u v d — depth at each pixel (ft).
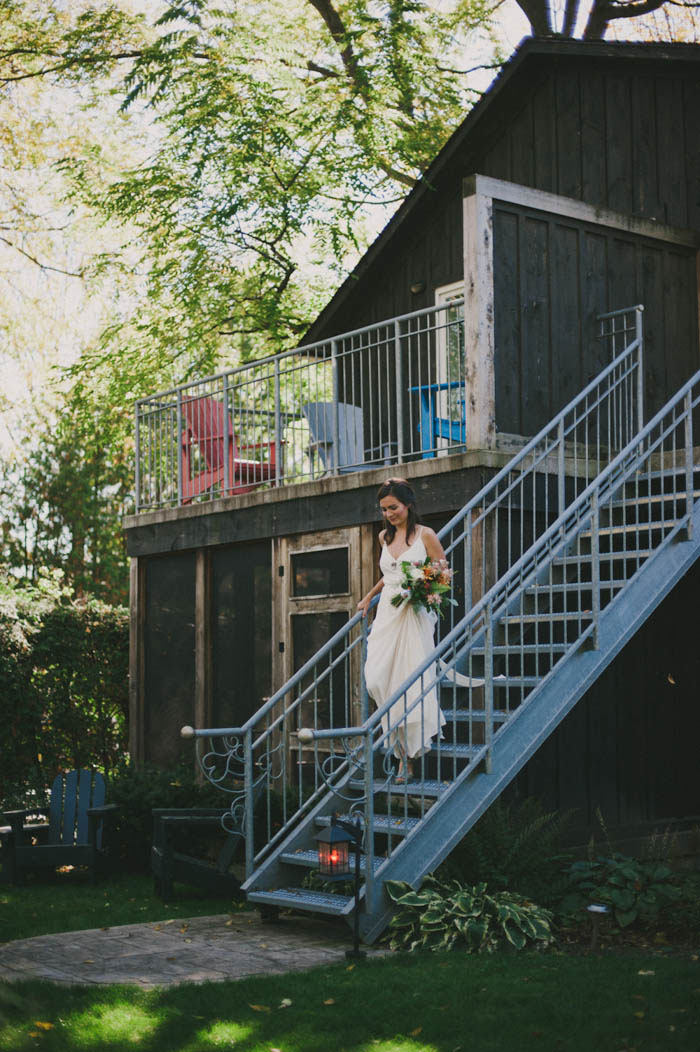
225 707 36.81
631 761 29.91
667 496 25.81
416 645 22.95
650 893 21.98
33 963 19.48
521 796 27.35
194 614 38.27
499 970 18.22
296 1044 14.92
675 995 16.44
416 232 41.32
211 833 27.68
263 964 19.13
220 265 58.23
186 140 55.98
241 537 35.60
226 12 54.95
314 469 37.52
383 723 23.15
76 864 27.91
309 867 22.70
